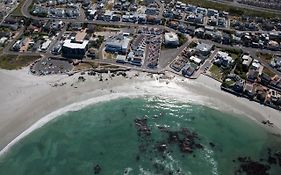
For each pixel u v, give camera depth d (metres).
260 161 172.75
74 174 166.00
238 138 183.75
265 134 185.75
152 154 174.62
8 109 193.50
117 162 171.25
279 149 178.75
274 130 187.62
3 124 185.50
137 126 189.00
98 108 197.88
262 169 168.50
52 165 169.88
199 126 189.88
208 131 187.25
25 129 184.50
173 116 195.25
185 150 176.62
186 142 180.75
